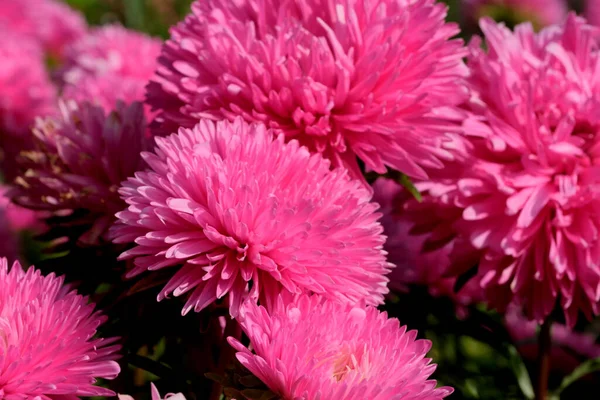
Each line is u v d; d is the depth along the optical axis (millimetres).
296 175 511
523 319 727
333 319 491
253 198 496
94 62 882
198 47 554
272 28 562
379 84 542
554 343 685
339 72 532
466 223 586
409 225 671
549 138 580
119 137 564
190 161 505
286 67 539
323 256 498
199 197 503
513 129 585
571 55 599
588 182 578
